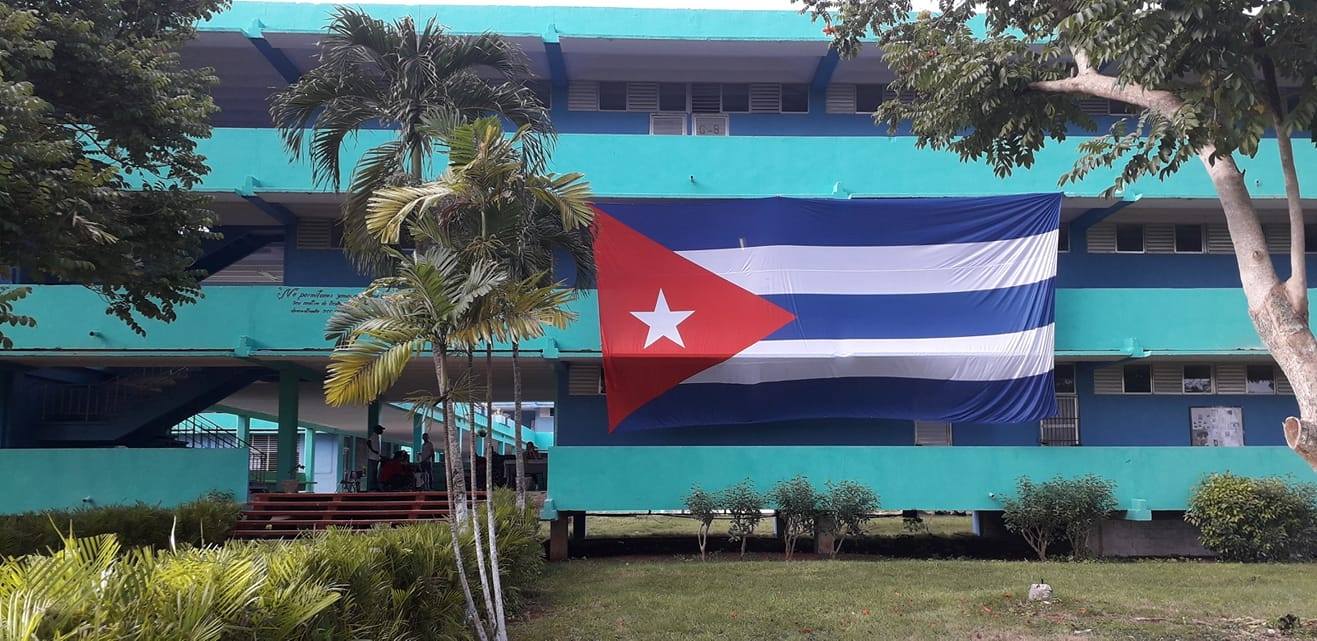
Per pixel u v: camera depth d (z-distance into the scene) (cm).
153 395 1703
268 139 1538
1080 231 1747
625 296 1480
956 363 1477
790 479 1434
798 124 1800
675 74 1781
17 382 1612
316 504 1512
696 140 1593
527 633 851
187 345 1477
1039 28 1008
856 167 1602
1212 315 1566
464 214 779
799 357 1468
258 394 2289
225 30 1603
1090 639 811
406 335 665
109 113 1115
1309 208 1684
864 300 1496
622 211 1497
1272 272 812
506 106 1157
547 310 699
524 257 1026
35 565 329
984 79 985
